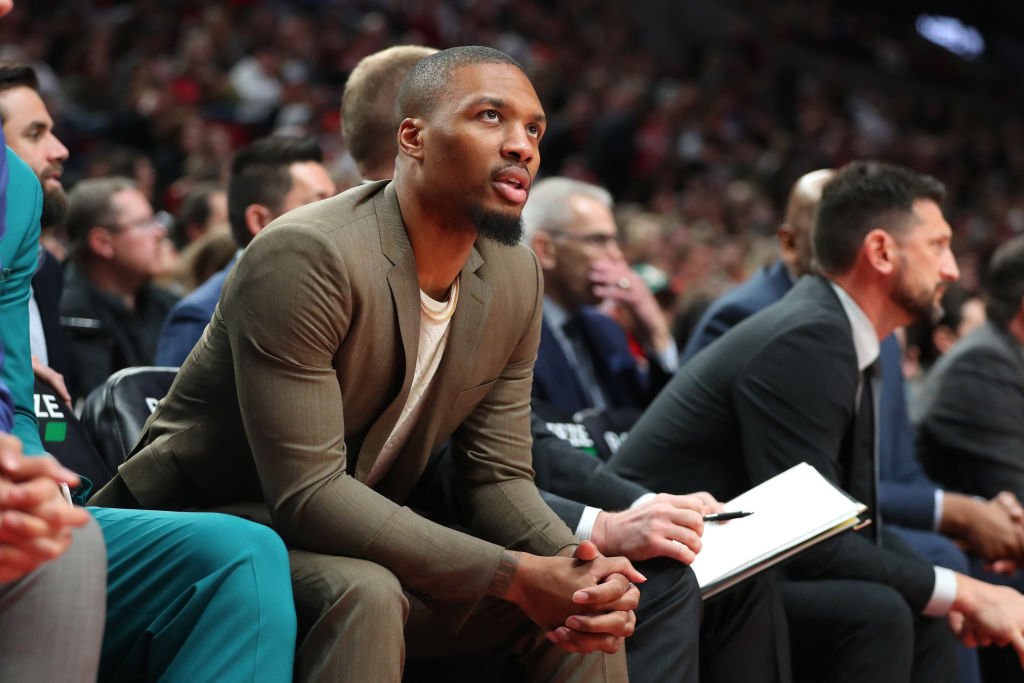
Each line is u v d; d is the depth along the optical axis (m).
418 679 2.27
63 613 1.54
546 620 1.86
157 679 1.72
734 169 11.84
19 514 1.41
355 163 2.73
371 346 1.85
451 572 1.81
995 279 3.66
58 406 2.32
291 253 1.77
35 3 9.97
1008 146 15.41
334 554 1.80
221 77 9.39
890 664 2.56
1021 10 19.61
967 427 3.56
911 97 16.94
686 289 6.31
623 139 10.73
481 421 2.07
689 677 2.06
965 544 3.21
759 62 15.40
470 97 1.86
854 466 2.74
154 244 3.93
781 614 2.45
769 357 2.63
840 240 2.79
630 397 3.70
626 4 15.70
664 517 2.10
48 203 2.70
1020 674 3.39
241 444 1.91
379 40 11.43
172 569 1.72
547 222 3.60
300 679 1.72
